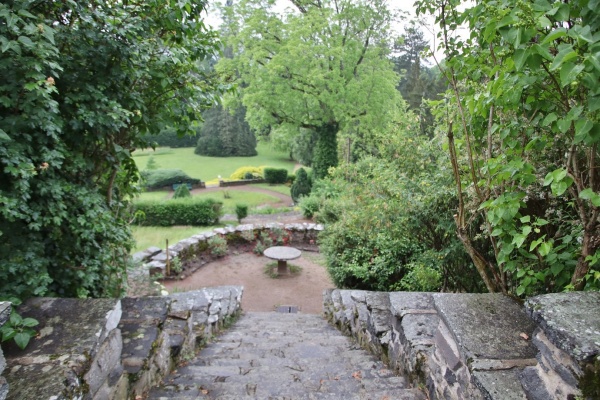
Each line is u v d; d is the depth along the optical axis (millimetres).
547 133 1847
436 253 3859
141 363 2096
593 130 1348
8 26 1774
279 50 13938
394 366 2781
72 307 1932
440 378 1899
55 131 2303
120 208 3609
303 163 27078
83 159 2551
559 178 1459
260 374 2770
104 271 2945
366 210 5152
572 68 1188
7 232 2113
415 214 3912
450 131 2213
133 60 2656
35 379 1441
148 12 2773
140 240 10203
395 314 2654
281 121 16109
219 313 4617
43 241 2355
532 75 1525
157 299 2646
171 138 36656
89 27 2391
